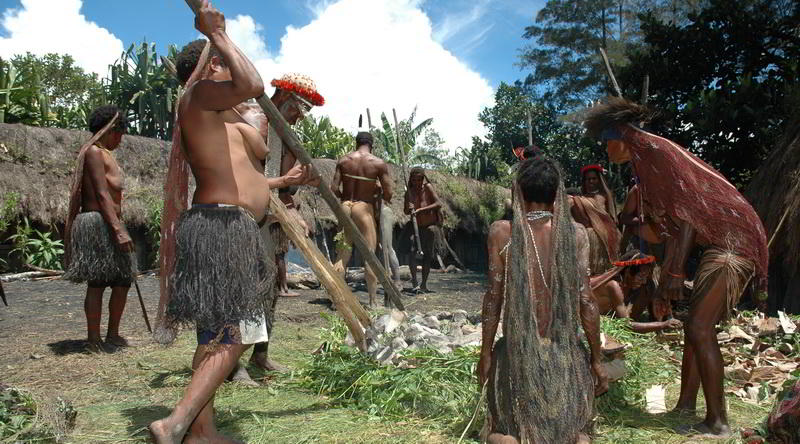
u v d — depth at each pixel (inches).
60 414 104.7
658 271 249.0
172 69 111.1
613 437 104.7
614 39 1283.2
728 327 189.0
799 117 291.3
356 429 106.4
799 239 259.3
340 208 112.0
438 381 123.7
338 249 255.4
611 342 122.7
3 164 386.0
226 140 93.7
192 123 92.0
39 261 397.1
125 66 1157.7
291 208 187.2
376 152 844.6
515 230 95.3
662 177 116.3
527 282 93.4
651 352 167.6
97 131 170.6
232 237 89.7
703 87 498.9
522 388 91.6
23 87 690.8
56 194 400.8
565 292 93.7
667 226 123.3
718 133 433.4
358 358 136.8
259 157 100.3
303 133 1143.6
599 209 226.2
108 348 168.4
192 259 88.4
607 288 189.9
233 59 86.3
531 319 92.5
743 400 130.5
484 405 110.8
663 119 127.7
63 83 1441.9
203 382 86.7
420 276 483.8
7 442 94.0
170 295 94.5
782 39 494.3
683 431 108.7
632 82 498.3
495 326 97.8
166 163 458.6
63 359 156.6
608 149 127.1
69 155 418.9
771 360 162.2
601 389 99.5
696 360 111.9
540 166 97.4
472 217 626.2
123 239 164.9
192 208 92.3
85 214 164.9
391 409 115.2
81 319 219.5
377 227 265.4
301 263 446.0
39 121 713.0
